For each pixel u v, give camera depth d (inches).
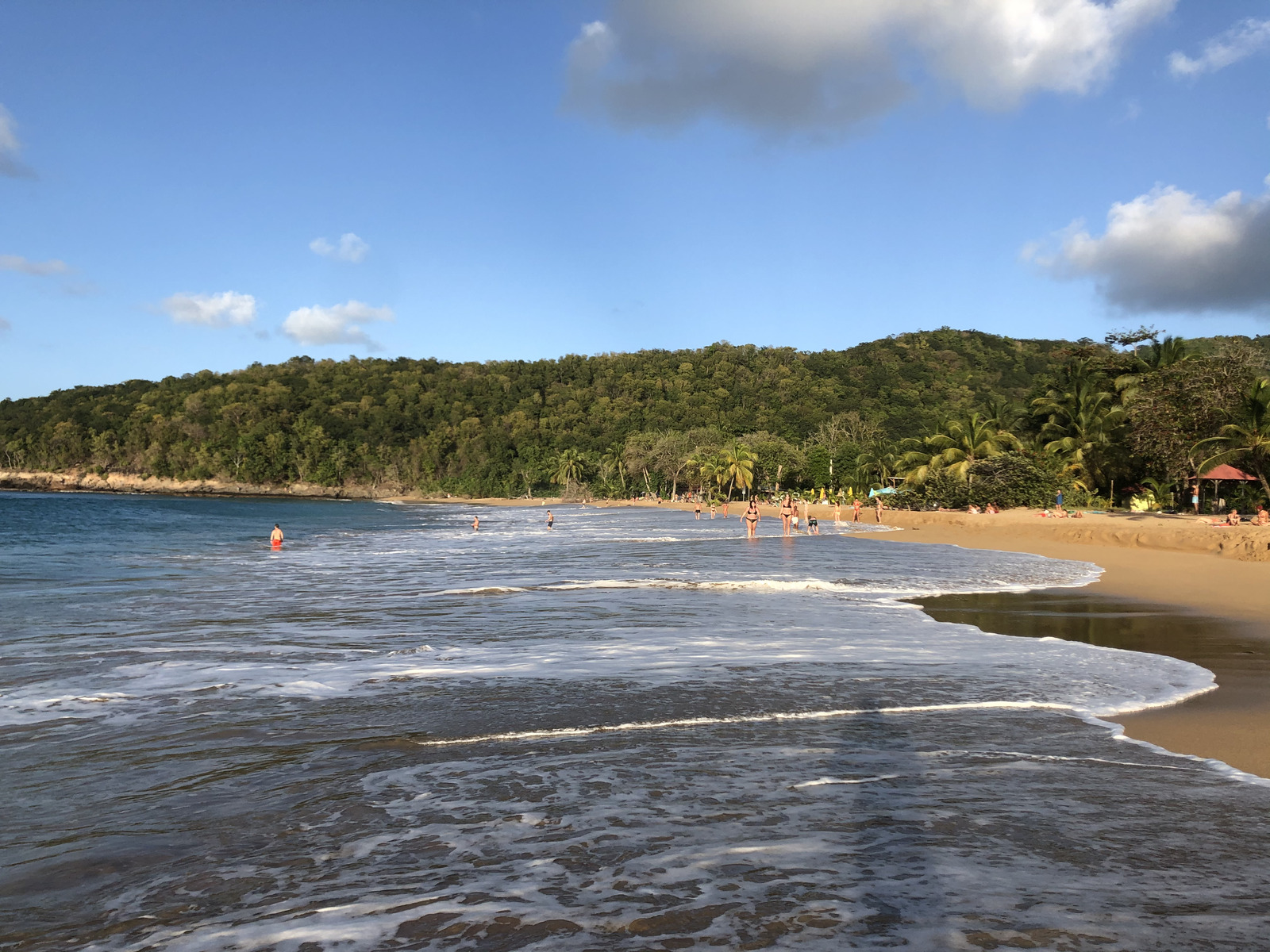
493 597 544.4
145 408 6747.1
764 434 4574.3
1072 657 341.7
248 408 6589.6
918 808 160.7
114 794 172.9
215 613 466.6
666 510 3973.9
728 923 112.1
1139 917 113.6
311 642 370.3
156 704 253.9
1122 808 161.2
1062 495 1776.6
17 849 144.5
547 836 146.8
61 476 6348.4
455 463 6481.3
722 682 285.9
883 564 851.4
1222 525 1195.9
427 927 112.3
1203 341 2208.4
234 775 184.9
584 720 235.3
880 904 117.6
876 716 239.9
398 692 270.2
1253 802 165.9
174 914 119.4
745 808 161.6
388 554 1002.1
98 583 634.8
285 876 132.0
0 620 438.9
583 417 6515.8
